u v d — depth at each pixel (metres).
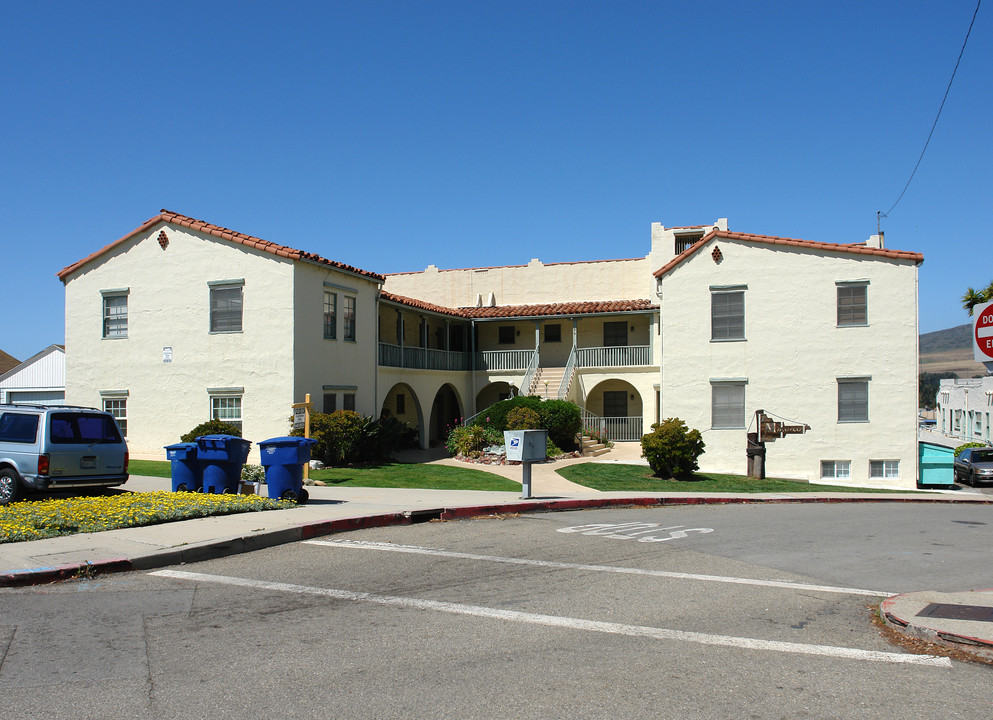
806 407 25.62
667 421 22.86
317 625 6.90
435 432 37.00
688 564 10.05
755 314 26.05
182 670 5.68
